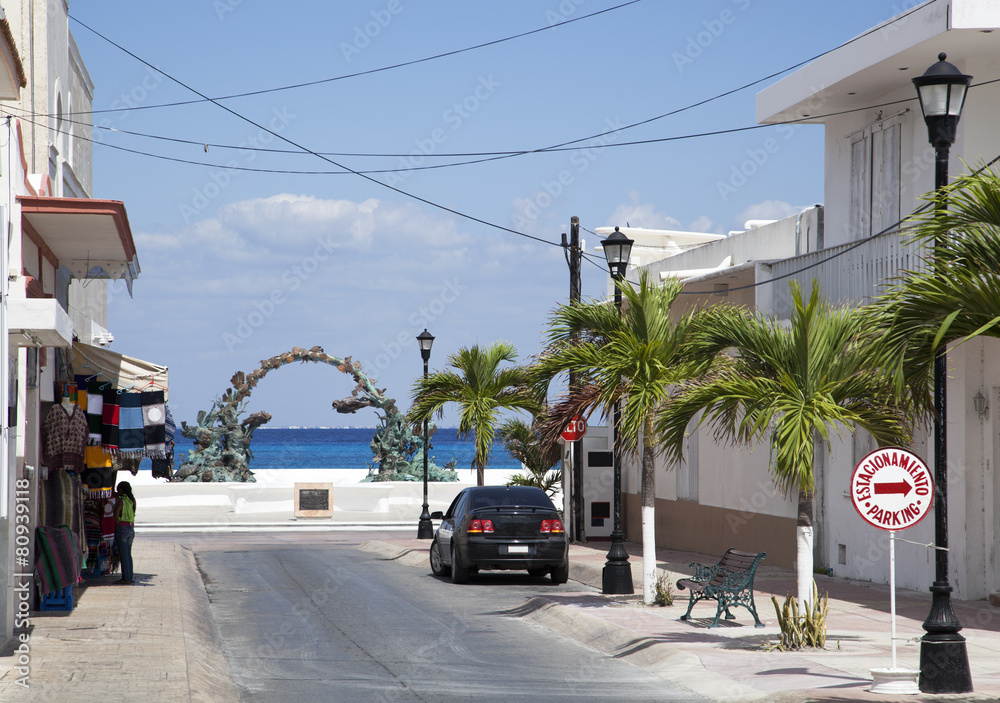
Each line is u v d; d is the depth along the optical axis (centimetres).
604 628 1681
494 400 3109
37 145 2059
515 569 2495
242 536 4281
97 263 2091
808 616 1477
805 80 2397
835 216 2592
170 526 4531
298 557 3275
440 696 1212
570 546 3391
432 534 3822
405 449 5912
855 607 1898
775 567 2612
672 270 3581
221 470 5775
